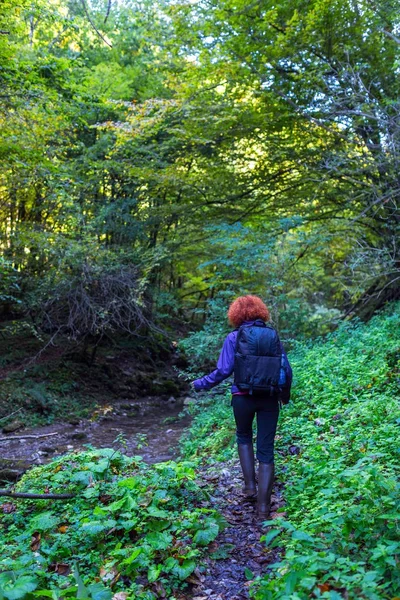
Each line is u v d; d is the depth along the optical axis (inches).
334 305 713.6
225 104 463.5
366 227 516.7
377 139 436.1
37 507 184.9
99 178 562.3
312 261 604.1
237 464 218.2
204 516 160.9
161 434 394.9
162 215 555.8
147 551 134.2
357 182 456.4
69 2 523.5
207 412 325.7
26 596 111.0
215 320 376.2
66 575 139.1
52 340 539.2
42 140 440.8
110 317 508.1
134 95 637.9
